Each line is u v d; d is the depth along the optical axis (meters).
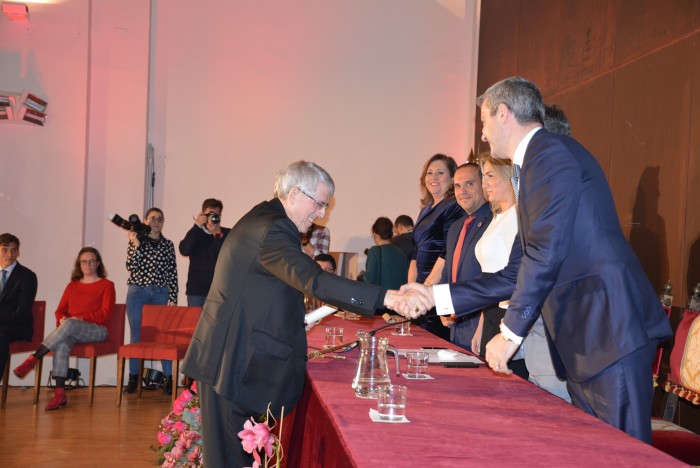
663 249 3.79
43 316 6.14
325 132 7.37
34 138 6.71
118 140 6.93
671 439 2.56
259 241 2.26
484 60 6.98
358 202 7.39
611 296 1.86
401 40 7.46
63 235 6.74
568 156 1.95
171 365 6.39
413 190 7.43
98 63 6.91
